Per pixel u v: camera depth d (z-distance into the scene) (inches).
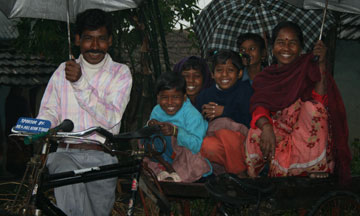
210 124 135.6
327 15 187.9
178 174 123.4
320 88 122.7
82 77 105.8
